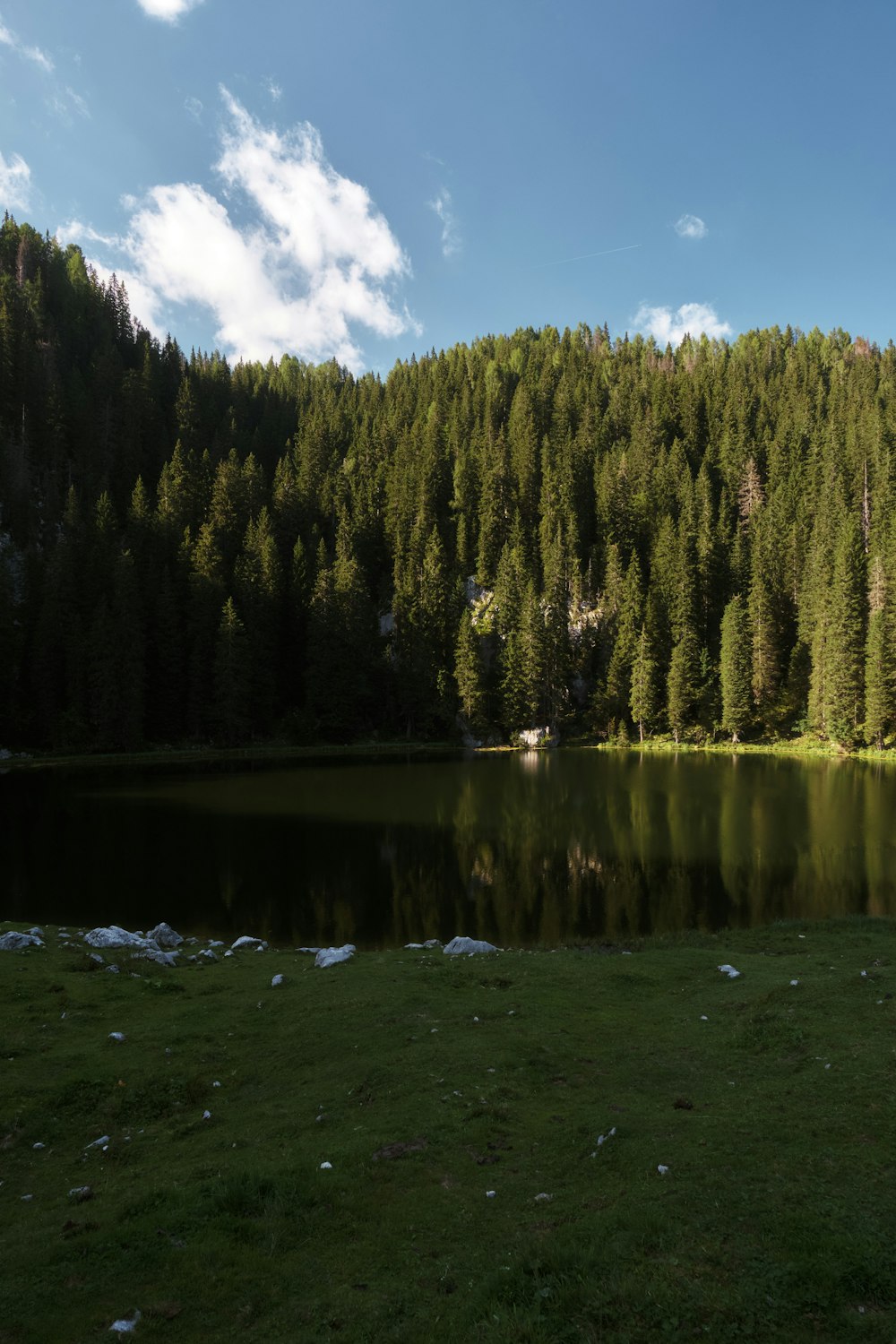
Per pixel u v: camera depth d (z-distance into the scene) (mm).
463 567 122250
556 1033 12859
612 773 69750
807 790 57219
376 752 95250
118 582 90500
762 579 99250
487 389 162375
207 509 116625
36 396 121312
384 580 124375
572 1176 8031
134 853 37344
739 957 18391
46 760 79938
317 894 30641
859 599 83688
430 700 107500
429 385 170500
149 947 20281
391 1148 8953
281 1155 9125
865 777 64312
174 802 52969
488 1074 11086
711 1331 5375
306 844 39406
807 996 13266
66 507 109000
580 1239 6676
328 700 101062
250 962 19469
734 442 132500
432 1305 6055
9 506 104938
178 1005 15398
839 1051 10578
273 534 117125
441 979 16547
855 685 82938
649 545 122375
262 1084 11727
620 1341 5355
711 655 106375
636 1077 10820
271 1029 13984
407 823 45156
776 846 38312
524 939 25062
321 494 128500
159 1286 6629
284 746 97062
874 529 96125
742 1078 10328
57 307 152000
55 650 87250
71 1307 6402
